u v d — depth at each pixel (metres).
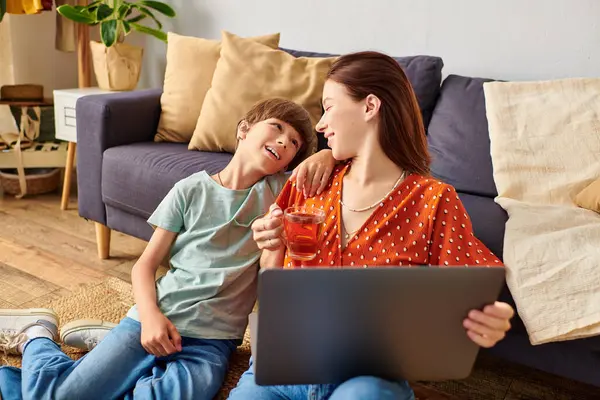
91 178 2.38
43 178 3.12
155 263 1.64
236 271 1.60
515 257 1.55
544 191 1.89
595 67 2.26
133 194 2.22
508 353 1.61
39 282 2.22
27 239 2.60
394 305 0.93
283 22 2.90
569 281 1.46
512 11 2.36
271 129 1.60
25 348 1.61
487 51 2.44
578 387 1.77
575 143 1.95
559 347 1.52
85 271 2.34
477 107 2.15
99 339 1.74
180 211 1.66
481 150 2.07
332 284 0.90
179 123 2.47
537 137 1.99
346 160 1.32
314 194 1.29
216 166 2.13
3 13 2.80
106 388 1.45
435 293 0.92
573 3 2.24
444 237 1.17
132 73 2.98
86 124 2.36
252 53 2.36
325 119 1.24
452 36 2.50
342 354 0.99
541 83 2.10
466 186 2.06
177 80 2.50
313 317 0.93
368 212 1.21
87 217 2.45
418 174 1.24
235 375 1.70
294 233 1.13
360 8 2.67
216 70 2.40
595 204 1.77
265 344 0.95
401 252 1.17
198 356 1.51
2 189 3.21
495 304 0.95
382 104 1.19
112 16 2.87
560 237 1.57
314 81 2.28
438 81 2.31
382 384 1.01
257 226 1.26
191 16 3.17
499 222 1.76
